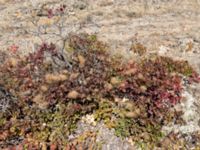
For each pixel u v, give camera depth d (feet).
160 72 36.63
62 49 37.09
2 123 31.58
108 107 32.14
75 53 38.09
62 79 32.86
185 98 35.01
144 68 36.91
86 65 35.63
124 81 33.88
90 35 45.11
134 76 34.71
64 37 43.70
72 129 31.19
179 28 48.21
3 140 30.81
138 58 42.11
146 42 45.44
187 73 39.09
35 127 31.40
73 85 33.17
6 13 52.34
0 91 33.35
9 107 32.73
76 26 48.49
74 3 52.95
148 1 53.83
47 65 36.04
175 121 33.22
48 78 32.94
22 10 52.70
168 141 31.40
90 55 37.60
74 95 31.89
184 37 46.29
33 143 30.22
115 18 50.52
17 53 42.65
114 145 30.30
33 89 33.76
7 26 49.39
